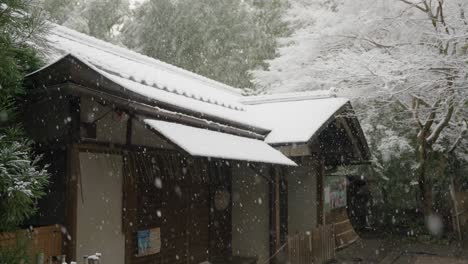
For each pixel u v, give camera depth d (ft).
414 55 44.16
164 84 27.55
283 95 40.01
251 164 28.53
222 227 33.53
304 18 67.15
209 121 26.30
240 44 83.51
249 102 40.57
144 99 20.80
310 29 60.90
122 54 34.19
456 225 46.78
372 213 57.36
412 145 52.75
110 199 21.56
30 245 16.43
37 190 15.23
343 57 49.08
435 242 45.91
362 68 46.80
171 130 21.26
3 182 13.70
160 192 26.78
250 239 33.94
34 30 16.26
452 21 44.11
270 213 32.78
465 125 50.06
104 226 21.12
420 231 49.75
